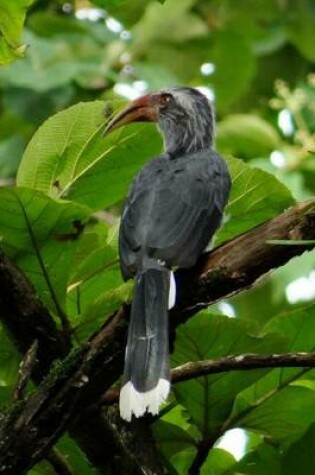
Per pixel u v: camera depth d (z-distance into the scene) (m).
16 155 19.81
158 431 10.83
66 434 10.81
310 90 22.83
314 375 10.89
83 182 11.52
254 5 22.52
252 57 22.00
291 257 9.81
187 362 10.86
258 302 20.52
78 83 20.16
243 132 18.73
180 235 11.48
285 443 11.05
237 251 9.94
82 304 11.26
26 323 10.09
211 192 11.99
